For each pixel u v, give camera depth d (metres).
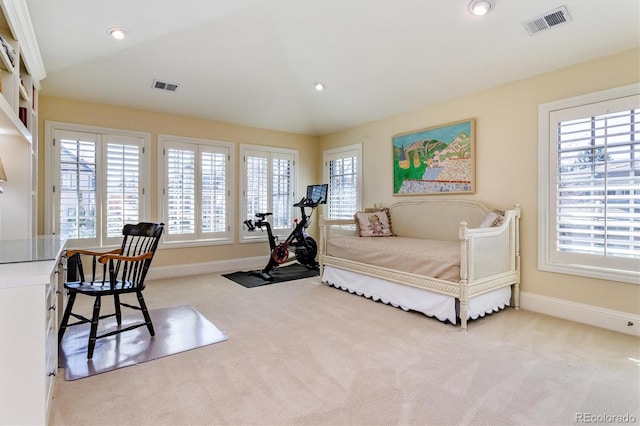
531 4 2.50
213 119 4.91
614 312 2.72
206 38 3.32
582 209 2.90
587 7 2.41
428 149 4.12
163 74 3.77
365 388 1.86
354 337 2.57
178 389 1.85
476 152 3.66
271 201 5.53
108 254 2.48
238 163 5.20
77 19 2.68
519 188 3.30
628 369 2.07
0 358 1.26
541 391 1.83
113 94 3.98
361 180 5.11
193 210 4.77
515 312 3.17
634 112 2.60
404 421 1.58
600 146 2.77
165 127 4.55
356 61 3.64
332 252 4.16
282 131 5.62
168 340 2.49
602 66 2.76
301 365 2.12
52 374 1.75
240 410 1.66
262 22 3.23
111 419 1.59
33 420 1.31
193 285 4.16
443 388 1.86
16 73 2.30
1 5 1.97
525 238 3.26
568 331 2.69
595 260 2.82
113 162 4.16
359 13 2.96
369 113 4.68
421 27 2.95
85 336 2.55
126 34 3.02
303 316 3.04
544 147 3.11
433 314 2.98
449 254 2.98
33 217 3.13
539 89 3.15
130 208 4.27
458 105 3.82
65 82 3.63
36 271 1.36
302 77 4.18
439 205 3.99
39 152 3.73
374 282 3.57
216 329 2.71
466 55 3.14
